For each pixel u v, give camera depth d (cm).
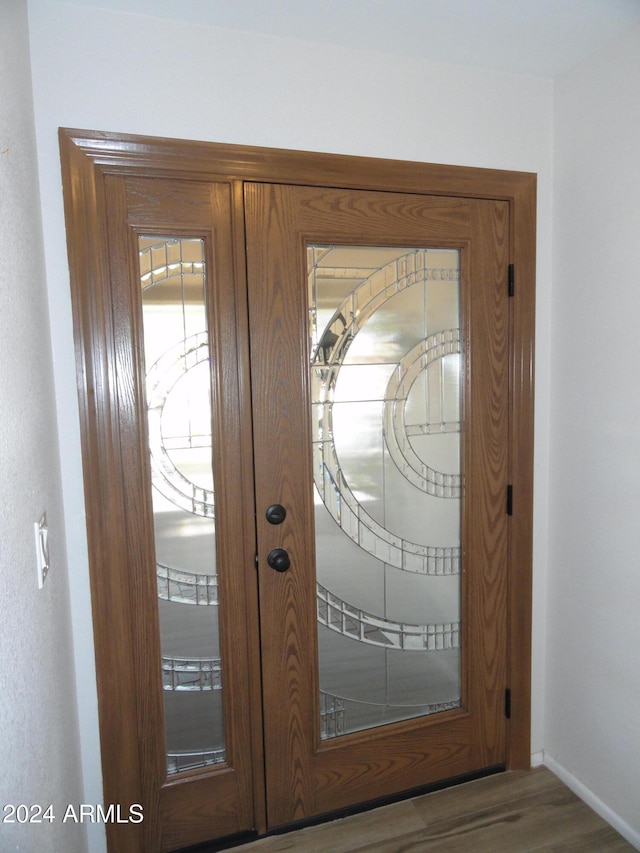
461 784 204
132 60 150
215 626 176
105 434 155
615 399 174
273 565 174
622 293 170
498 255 191
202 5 146
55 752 117
